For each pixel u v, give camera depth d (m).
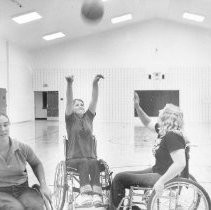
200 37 20.44
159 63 20.69
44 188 2.92
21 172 3.00
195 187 3.15
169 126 3.21
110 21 19.08
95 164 3.61
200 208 3.74
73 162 3.65
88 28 19.42
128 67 20.83
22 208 2.78
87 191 3.40
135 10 18.20
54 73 21.30
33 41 19.34
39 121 21.11
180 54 20.58
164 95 20.72
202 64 20.50
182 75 20.59
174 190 3.34
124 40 20.80
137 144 10.42
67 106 3.92
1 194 2.91
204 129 15.84
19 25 15.87
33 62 21.38
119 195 3.33
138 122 20.75
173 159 3.07
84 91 21.11
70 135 3.92
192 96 20.58
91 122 4.03
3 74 17.48
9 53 18.14
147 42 20.69
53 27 17.58
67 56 21.17
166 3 17.83
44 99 22.88
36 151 8.93
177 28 20.52
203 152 8.68
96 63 21.02
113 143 10.69
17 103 19.23
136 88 20.83
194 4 16.77
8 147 3.00
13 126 17.30
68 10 15.55
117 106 20.95
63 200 3.59
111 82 20.97
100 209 3.94
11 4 13.25
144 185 3.27
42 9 14.54
